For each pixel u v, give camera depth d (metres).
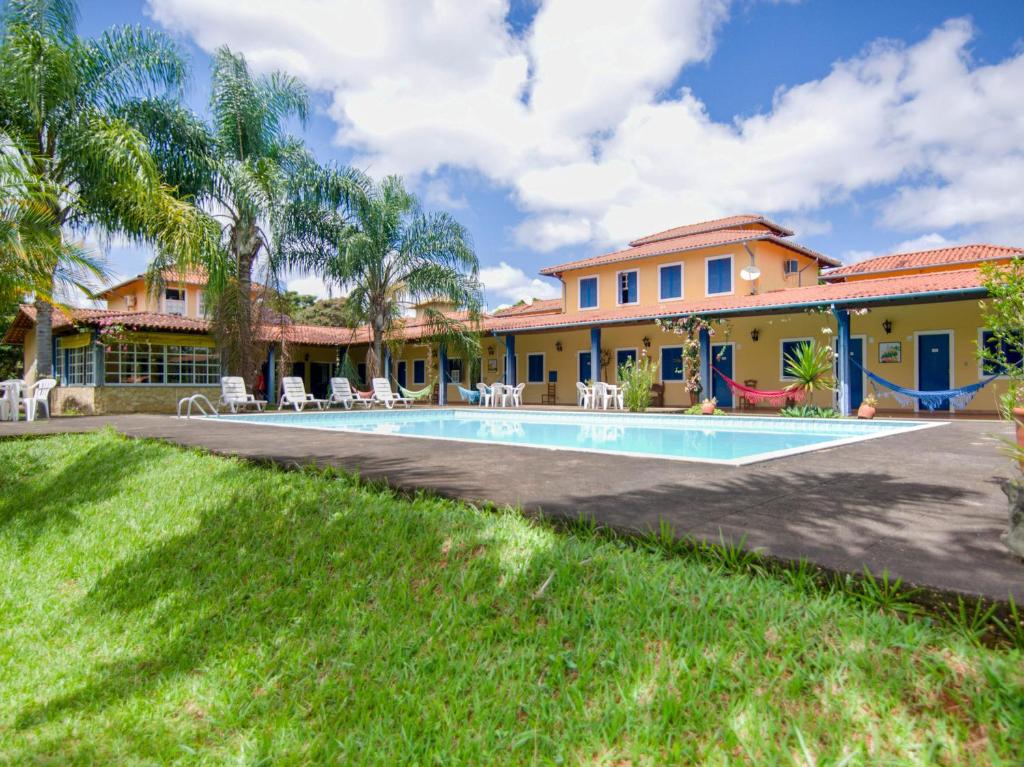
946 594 1.97
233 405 14.73
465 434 10.89
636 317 15.98
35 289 7.07
